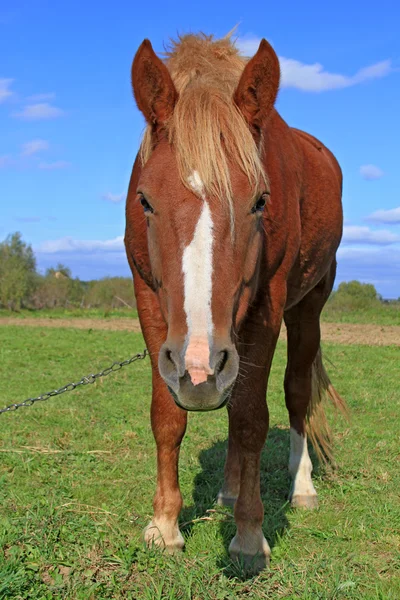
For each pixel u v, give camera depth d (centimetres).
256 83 269
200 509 399
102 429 623
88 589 279
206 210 238
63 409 708
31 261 3566
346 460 503
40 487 438
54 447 551
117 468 487
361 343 1435
